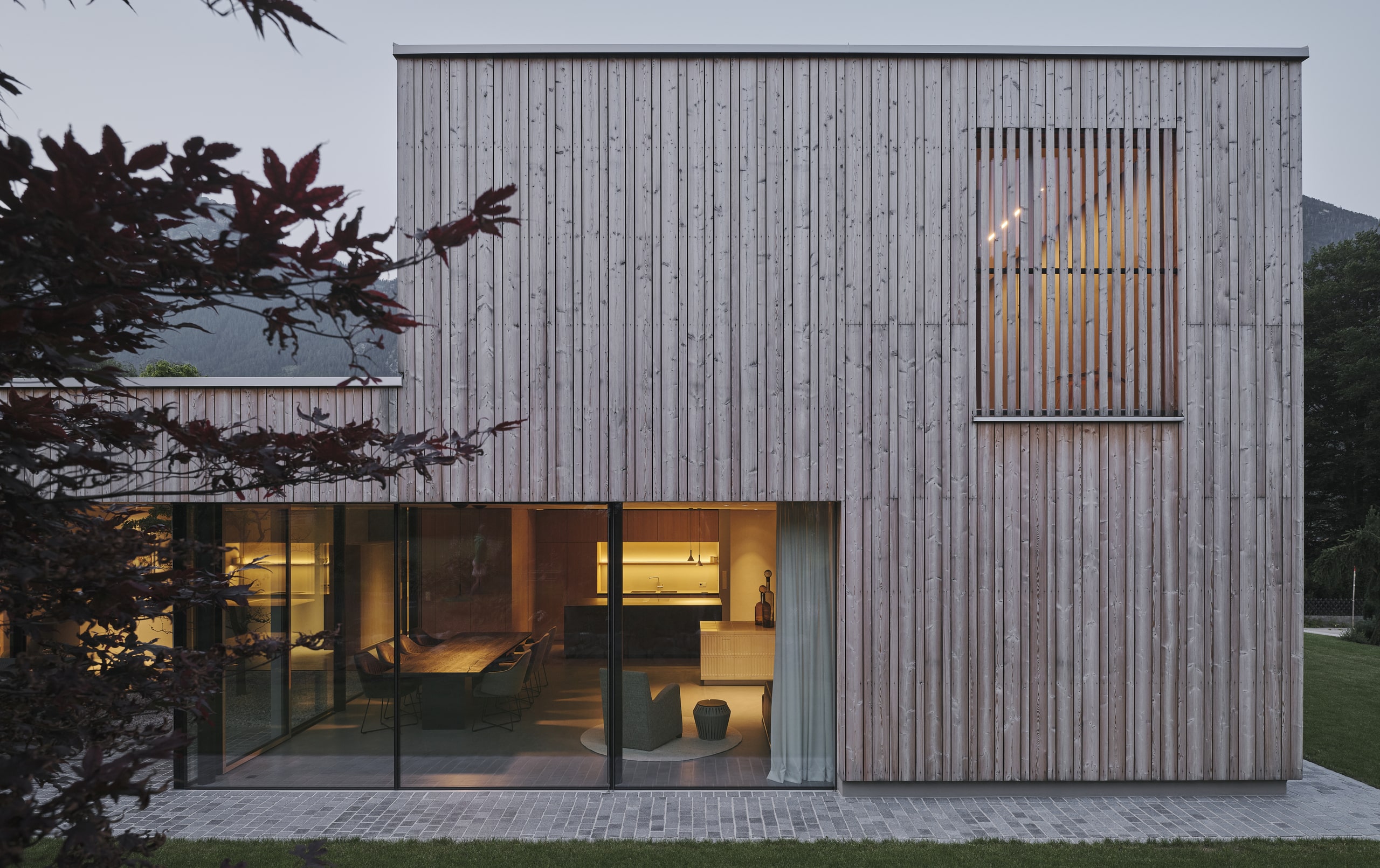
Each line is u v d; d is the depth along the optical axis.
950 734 6.61
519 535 6.92
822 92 6.71
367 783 6.91
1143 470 6.64
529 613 6.93
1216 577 6.61
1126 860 5.36
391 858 5.44
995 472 6.67
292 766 6.95
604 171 6.71
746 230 6.70
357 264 1.74
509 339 6.70
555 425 6.70
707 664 6.93
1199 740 6.58
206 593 2.62
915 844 5.66
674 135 6.71
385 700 6.96
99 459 2.06
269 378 6.70
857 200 6.71
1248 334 6.64
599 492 6.70
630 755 6.88
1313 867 5.24
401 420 6.70
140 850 1.85
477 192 6.70
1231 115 6.67
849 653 6.65
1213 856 5.42
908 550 6.65
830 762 6.86
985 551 6.64
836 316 6.68
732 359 6.68
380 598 6.99
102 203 1.47
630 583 6.94
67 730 2.09
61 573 1.93
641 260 6.70
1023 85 6.73
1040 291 6.79
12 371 1.88
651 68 6.73
